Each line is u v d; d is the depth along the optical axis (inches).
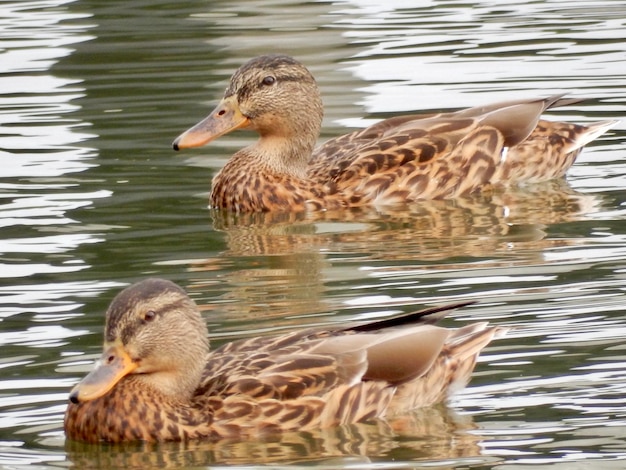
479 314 531.2
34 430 459.2
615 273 573.3
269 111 732.7
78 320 534.0
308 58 938.7
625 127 807.7
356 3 1085.8
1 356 502.9
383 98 853.2
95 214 673.0
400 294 558.9
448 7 1077.8
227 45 968.3
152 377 466.3
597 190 717.9
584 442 436.1
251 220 693.3
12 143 784.3
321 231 666.2
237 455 446.0
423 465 428.8
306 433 462.6
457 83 876.6
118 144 781.9
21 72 921.5
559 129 761.6
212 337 519.8
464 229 657.6
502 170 746.8
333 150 750.5
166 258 612.4
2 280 580.4
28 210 677.3
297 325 528.4
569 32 991.0
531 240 629.6
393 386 474.6
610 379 475.5
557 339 506.6
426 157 732.0
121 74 912.9
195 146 733.9
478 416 460.8
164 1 1083.3
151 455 449.1
